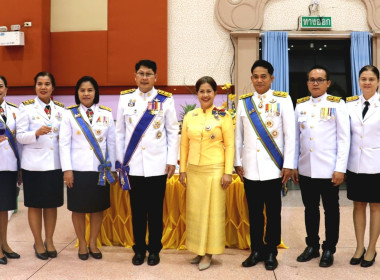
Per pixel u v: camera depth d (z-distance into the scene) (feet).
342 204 15.66
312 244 9.38
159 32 21.95
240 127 9.05
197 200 8.77
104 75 22.20
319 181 8.98
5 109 9.36
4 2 21.86
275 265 8.72
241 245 10.22
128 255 9.77
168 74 22.18
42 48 21.74
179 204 10.39
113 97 22.29
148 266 8.93
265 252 8.92
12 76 21.90
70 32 22.39
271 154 8.60
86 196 9.12
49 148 9.26
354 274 8.38
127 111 8.95
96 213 9.47
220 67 22.11
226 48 22.08
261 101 8.80
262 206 8.88
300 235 11.42
